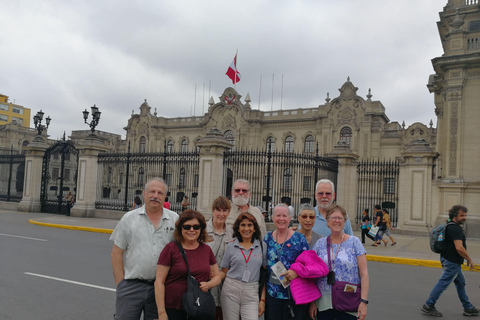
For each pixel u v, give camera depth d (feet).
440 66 66.74
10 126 191.42
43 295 23.47
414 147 63.41
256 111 169.27
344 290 14.23
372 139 144.46
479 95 63.82
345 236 15.06
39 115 83.10
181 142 187.11
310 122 159.43
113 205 73.56
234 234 15.25
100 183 76.84
